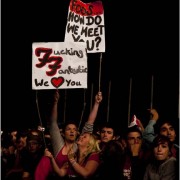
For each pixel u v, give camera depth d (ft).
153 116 23.98
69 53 22.02
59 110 40.09
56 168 19.21
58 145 20.34
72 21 22.95
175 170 17.48
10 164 26.11
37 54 22.07
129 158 19.12
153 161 17.99
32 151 21.40
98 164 19.01
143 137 23.08
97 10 23.18
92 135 19.65
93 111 21.95
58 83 21.89
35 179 19.48
